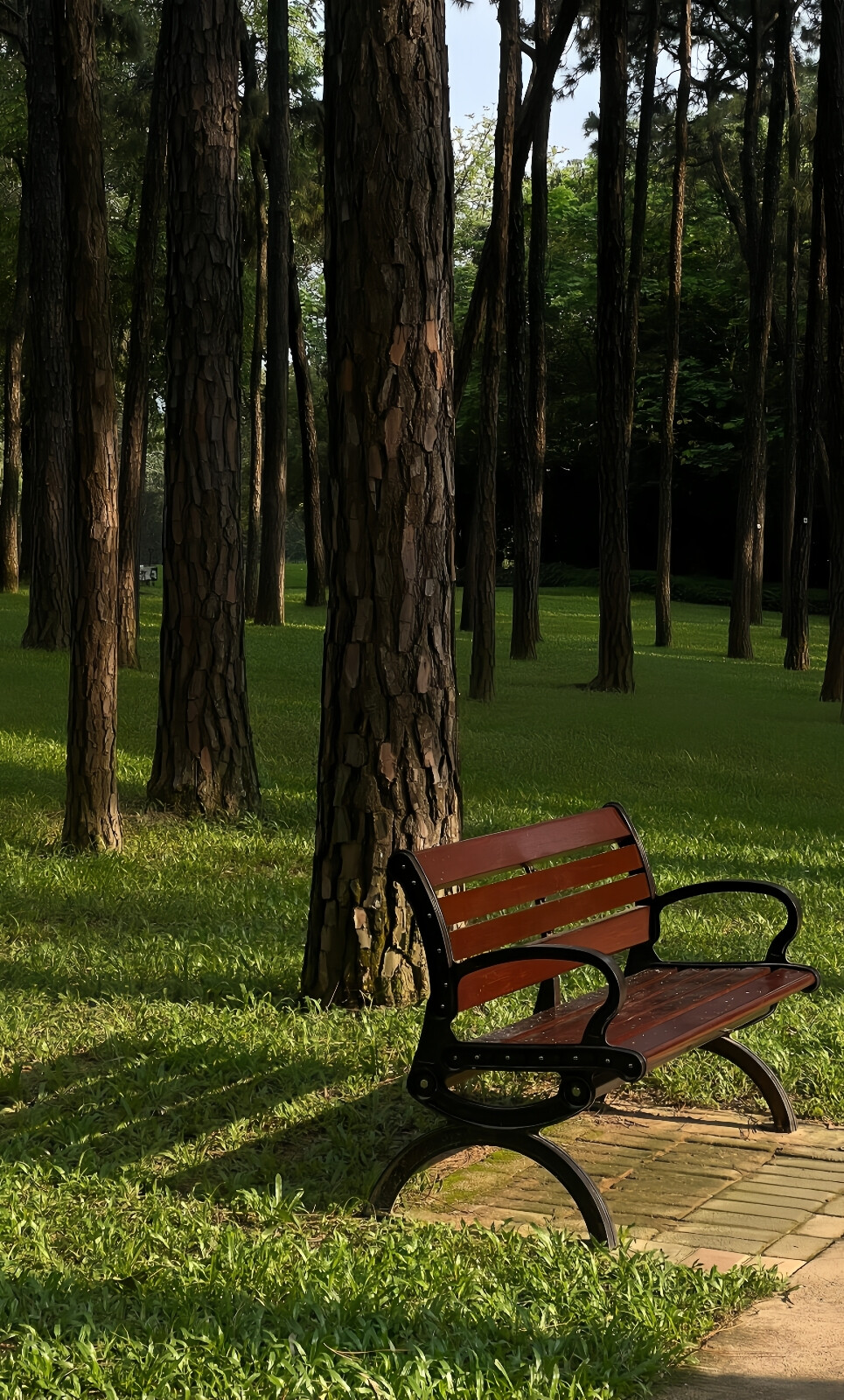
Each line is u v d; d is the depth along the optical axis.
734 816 10.99
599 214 21.08
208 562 10.03
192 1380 2.79
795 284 31.31
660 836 9.82
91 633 8.69
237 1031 5.30
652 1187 3.99
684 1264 3.42
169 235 10.03
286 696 18.47
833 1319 3.17
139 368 19.58
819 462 35.19
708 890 4.89
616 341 21.00
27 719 15.03
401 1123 4.37
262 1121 4.41
